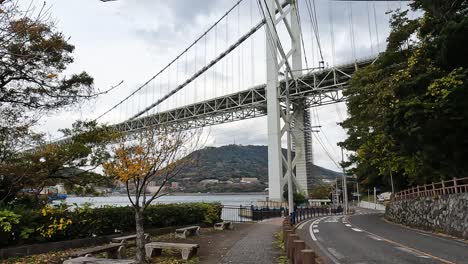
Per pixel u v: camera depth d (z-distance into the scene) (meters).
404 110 18.22
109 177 14.29
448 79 16.52
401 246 12.52
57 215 11.03
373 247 12.41
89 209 12.16
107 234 13.00
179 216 17.34
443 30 16.89
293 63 55.75
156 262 9.52
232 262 9.55
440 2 17.70
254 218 29.62
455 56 17.67
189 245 10.16
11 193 13.18
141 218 9.52
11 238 9.85
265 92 61.75
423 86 18.47
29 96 13.77
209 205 19.78
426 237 15.56
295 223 23.69
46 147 13.78
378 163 31.16
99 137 14.35
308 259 6.13
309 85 54.91
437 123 17.58
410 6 19.58
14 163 13.23
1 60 10.41
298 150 57.50
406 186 38.12
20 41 10.26
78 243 11.35
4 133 13.47
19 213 10.16
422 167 24.38
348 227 21.83
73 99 14.58
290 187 25.20
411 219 23.03
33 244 10.15
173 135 14.40
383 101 21.78
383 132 23.45
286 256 10.31
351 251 11.61
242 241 14.04
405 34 22.55
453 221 16.36
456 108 17.05
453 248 11.84
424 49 19.11
